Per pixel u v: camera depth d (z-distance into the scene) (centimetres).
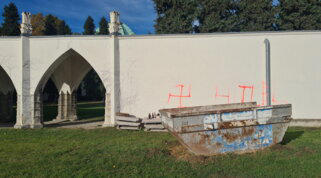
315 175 557
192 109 934
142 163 670
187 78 1315
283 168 607
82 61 1742
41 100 1381
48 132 1188
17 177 586
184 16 2567
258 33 1290
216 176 567
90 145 901
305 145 825
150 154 747
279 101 1278
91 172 606
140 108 1332
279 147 769
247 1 2519
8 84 1689
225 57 1301
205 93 1305
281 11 2466
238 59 1297
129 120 1224
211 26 2439
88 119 1817
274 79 1284
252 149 755
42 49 1349
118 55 1348
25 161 712
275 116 775
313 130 1147
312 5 2412
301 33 1277
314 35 1274
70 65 1725
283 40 1284
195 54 1313
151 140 967
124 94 1341
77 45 1349
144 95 1333
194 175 574
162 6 2602
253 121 756
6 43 1338
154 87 1329
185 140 715
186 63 1317
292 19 2392
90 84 5041
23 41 1322
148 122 1210
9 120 1698
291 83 1278
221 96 1298
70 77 1759
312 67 1273
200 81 1309
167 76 1323
